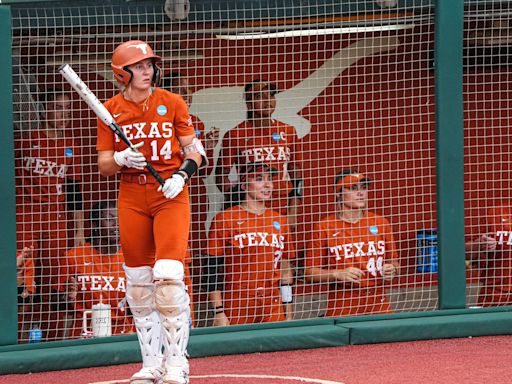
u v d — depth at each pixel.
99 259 25.77
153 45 28.00
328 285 26.50
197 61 29.34
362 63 30.78
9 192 23.28
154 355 19.16
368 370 21.00
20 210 25.95
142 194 18.50
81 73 28.44
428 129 31.08
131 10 25.02
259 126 27.39
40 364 22.66
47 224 26.12
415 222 29.52
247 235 25.94
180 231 18.28
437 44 25.44
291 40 30.09
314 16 26.69
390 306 28.19
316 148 30.83
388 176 31.23
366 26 28.06
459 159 25.53
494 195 31.55
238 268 26.02
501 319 25.16
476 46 29.62
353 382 19.61
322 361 22.41
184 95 27.52
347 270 26.02
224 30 27.11
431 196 31.19
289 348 24.11
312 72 30.59
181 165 18.72
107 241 25.88
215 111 29.75
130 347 23.28
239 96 29.88
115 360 23.12
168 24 27.03
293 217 28.23
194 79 29.44
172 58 28.50
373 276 26.75
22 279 25.33
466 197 31.53
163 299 18.03
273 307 26.30
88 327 25.62
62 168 26.27
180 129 18.97
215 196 28.48
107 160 18.61
